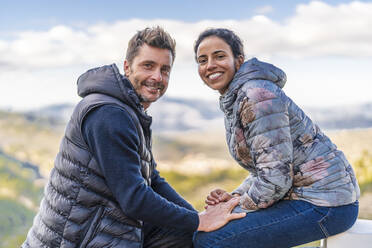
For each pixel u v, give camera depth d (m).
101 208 1.58
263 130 1.63
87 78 1.65
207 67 1.83
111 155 1.52
